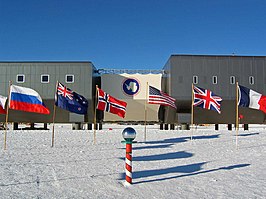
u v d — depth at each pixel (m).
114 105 18.50
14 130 35.47
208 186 7.43
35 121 35.09
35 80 34.56
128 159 7.67
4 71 34.66
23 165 10.19
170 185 7.53
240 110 34.72
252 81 34.72
